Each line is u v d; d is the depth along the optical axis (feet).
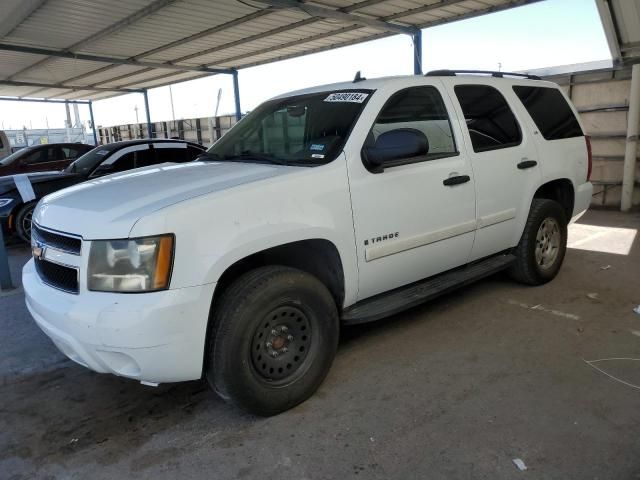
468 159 12.91
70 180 26.71
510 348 12.15
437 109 12.75
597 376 10.71
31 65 50.70
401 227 11.43
